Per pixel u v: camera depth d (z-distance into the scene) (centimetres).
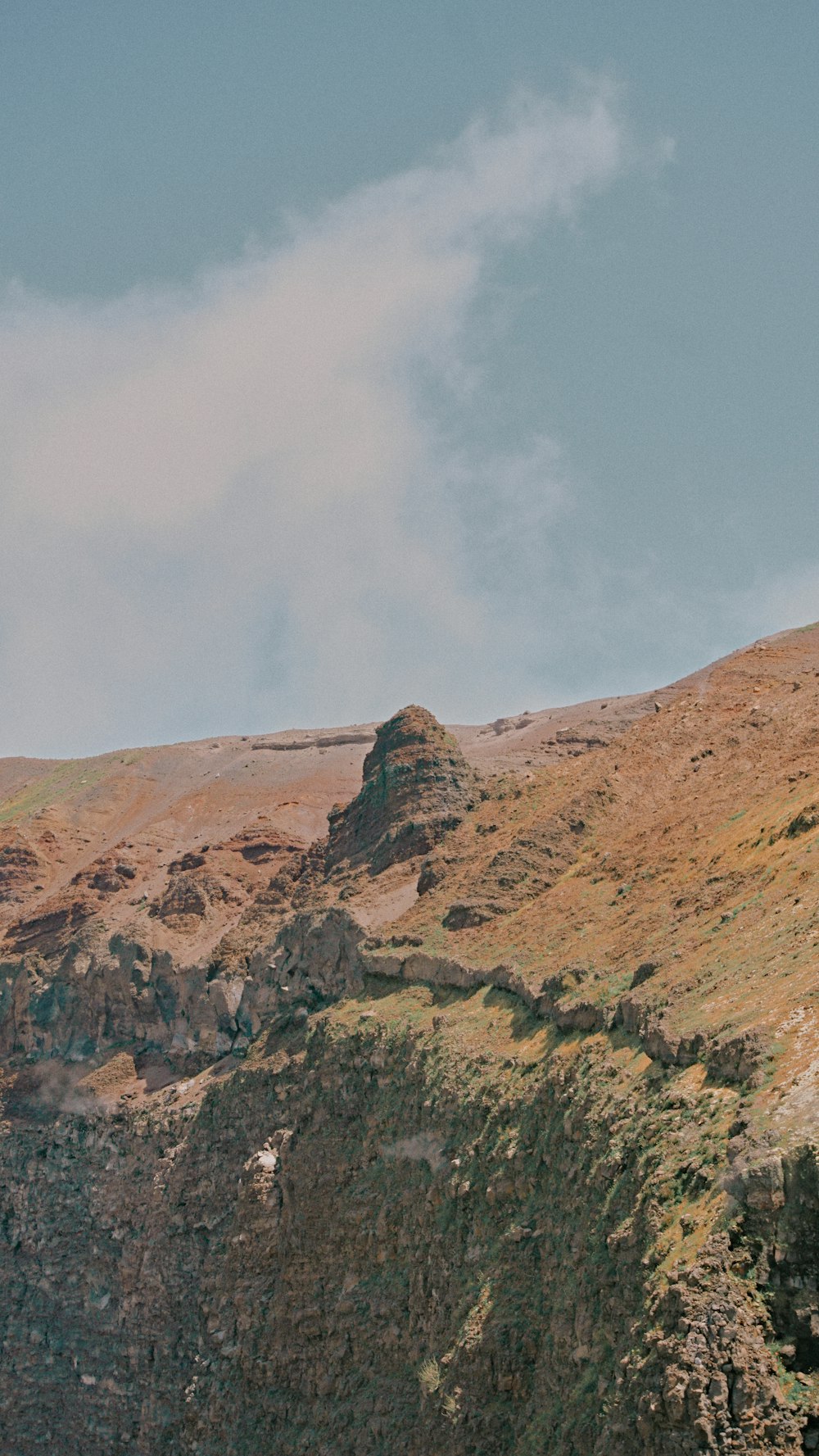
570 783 8906
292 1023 8475
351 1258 6050
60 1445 8481
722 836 6481
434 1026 6494
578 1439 3547
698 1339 2958
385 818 10250
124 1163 9444
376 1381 5409
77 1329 8931
